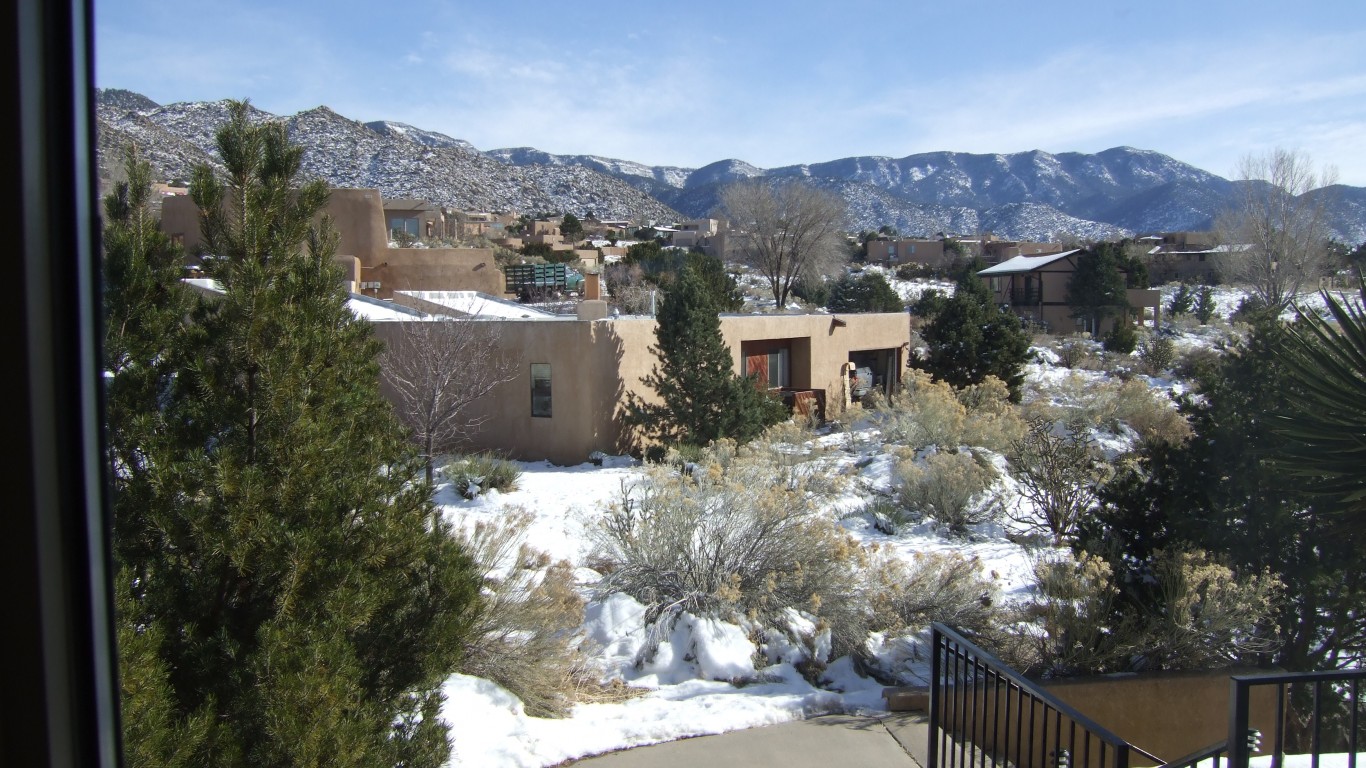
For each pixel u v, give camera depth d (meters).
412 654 4.64
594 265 57.53
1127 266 53.47
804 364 24.61
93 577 2.48
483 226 78.00
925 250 86.50
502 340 18.70
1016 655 7.75
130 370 4.07
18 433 2.18
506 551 8.78
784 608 8.62
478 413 19.02
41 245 2.22
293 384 4.25
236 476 3.96
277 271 4.49
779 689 7.70
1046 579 8.16
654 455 17.80
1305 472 5.97
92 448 2.47
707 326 18.52
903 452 15.80
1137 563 8.45
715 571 8.76
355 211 30.61
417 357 15.70
